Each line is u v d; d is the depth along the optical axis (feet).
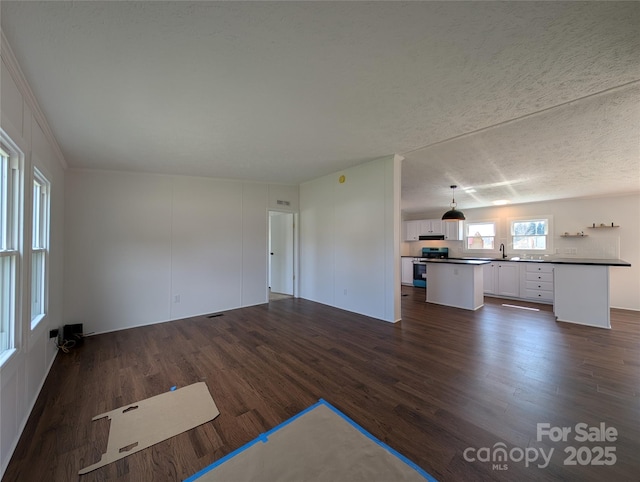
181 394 7.21
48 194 8.93
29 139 6.56
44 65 5.64
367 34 5.00
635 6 4.33
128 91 6.73
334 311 15.58
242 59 5.66
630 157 11.55
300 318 14.28
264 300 17.62
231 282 16.35
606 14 4.51
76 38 4.92
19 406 5.74
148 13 4.46
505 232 23.27
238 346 10.54
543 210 21.35
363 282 14.70
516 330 12.48
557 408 6.55
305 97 7.20
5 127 5.09
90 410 6.54
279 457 5.08
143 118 8.19
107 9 4.35
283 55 5.57
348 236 15.43
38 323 7.54
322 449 5.27
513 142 10.26
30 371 6.61
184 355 9.75
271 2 4.29
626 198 18.15
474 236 25.09
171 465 4.91
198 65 5.82
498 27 4.83
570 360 9.24
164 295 14.21
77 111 7.64
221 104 7.48
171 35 4.93
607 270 13.05
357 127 9.12
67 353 10.00
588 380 7.86
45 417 6.28
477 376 8.12
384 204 13.33
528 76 6.32
